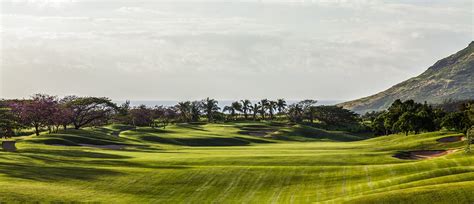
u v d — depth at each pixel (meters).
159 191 49.00
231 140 146.50
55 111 138.38
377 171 55.91
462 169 50.66
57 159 67.12
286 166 64.62
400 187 45.72
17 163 60.22
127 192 48.06
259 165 66.81
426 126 131.88
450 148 89.69
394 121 159.12
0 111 114.75
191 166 64.88
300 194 47.59
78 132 121.88
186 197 46.91
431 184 45.34
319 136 189.75
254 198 46.50
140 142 123.56
